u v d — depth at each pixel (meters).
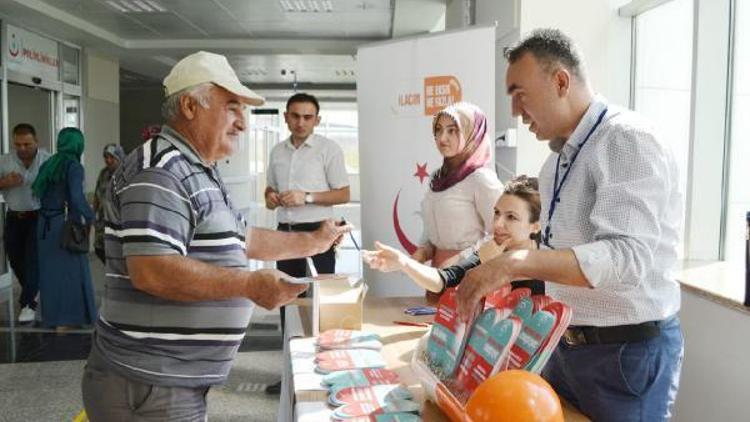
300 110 3.64
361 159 3.54
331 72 13.14
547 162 1.50
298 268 3.46
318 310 1.88
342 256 7.54
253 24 8.69
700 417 2.43
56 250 4.75
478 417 0.98
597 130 1.30
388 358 1.66
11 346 4.44
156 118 15.15
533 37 1.32
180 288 1.30
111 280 1.43
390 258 1.87
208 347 1.43
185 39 9.66
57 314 4.82
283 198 3.49
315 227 3.64
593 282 1.13
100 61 10.03
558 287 1.38
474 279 1.12
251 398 3.49
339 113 18.84
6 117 7.27
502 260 1.12
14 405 3.37
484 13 4.52
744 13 2.90
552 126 1.34
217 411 3.32
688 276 2.62
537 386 0.99
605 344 1.33
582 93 1.32
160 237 1.29
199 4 7.56
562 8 3.67
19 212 5.21
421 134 3.31
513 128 3.84
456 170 2.45
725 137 2.99
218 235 1.42
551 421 0.96
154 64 11.16
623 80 3.72
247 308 1.49
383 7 7.71
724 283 2.46
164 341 1.39
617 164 1.24
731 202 2.99
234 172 9.88
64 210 4.78
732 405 2.24
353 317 1.90
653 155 1.22
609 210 1.20
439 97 3.24
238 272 1.34
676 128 3.27
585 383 1.36
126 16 8.12
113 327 1.41
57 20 7.61
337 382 1.44
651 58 3.53
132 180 1.34
